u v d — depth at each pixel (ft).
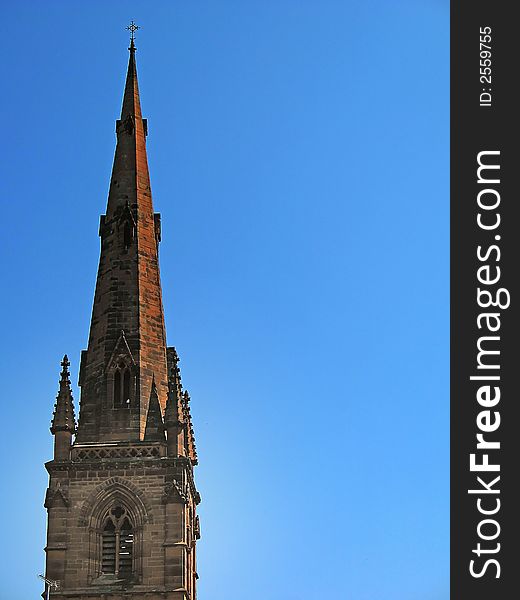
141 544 368.07
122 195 415.85
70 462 375.86
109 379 388.98
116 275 404.77
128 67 438.40
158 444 377.30
